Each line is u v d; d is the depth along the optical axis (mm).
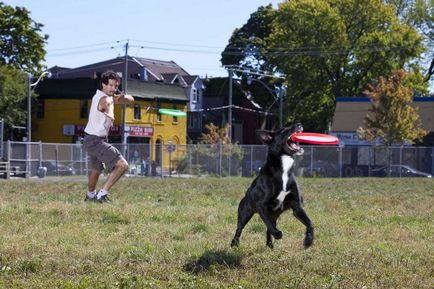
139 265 7621
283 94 65812
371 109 47562
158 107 66438
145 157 42688
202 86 77438
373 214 14031
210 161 43125
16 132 61375
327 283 6773
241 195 19203
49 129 65062
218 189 22562
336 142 11234
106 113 14250
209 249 8781
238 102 78500
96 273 7156
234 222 12016
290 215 12836
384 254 8492
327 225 11742
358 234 10727
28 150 38719
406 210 15250
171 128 68250
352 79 64188
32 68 56594
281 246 9281
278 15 64562
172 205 15047
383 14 62844
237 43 73375
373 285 6766
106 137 14570
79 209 12680
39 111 65375
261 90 70812
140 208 13281
